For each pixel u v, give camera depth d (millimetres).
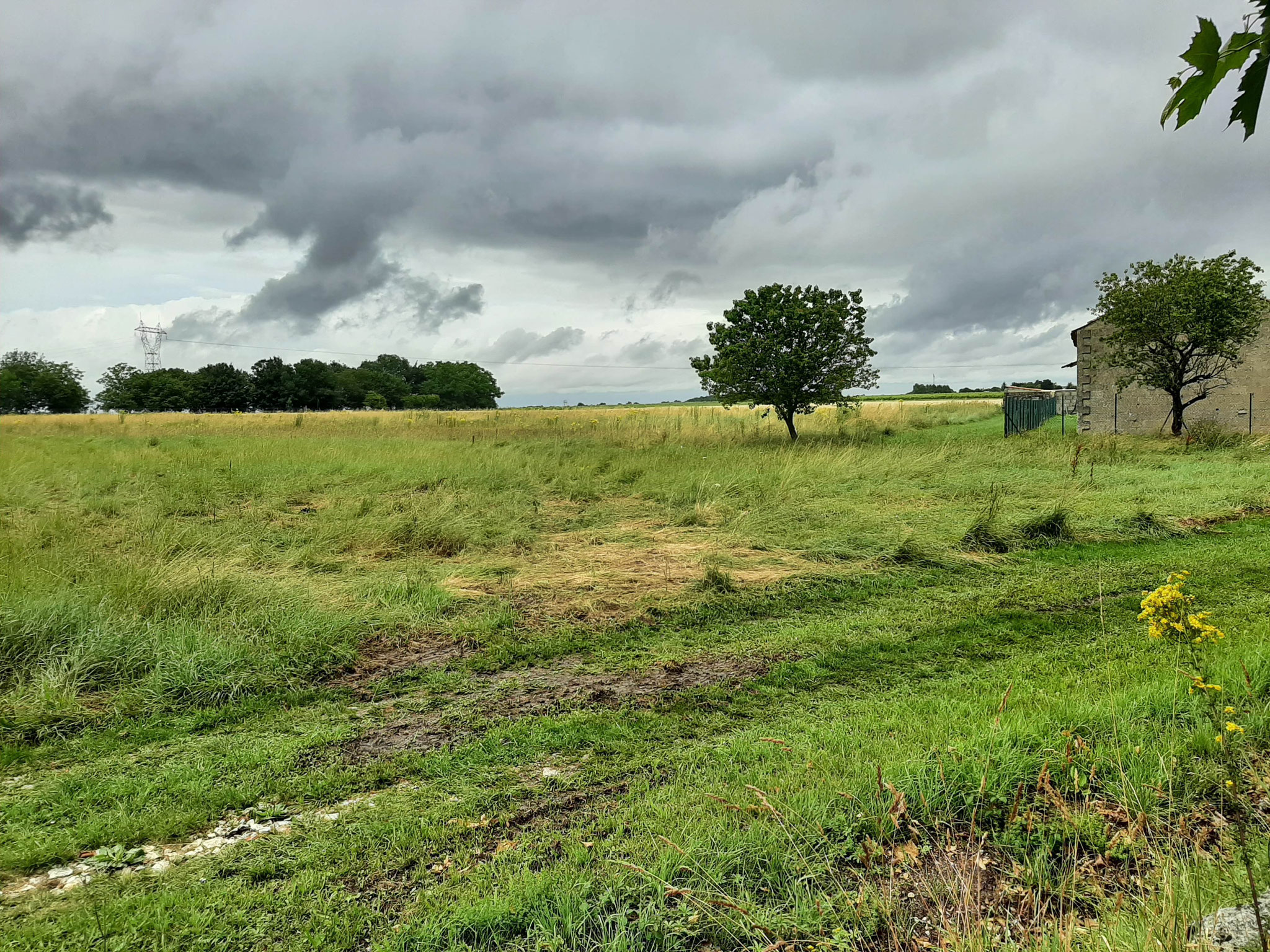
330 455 18172
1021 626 6375
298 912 2834
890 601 7223
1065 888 2760
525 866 2969
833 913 2652
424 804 3648
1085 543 9508
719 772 3832
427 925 2656
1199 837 2943
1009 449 18719
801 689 5121
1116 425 25688
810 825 3129
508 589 7480
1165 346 22453
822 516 10609
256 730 4523
